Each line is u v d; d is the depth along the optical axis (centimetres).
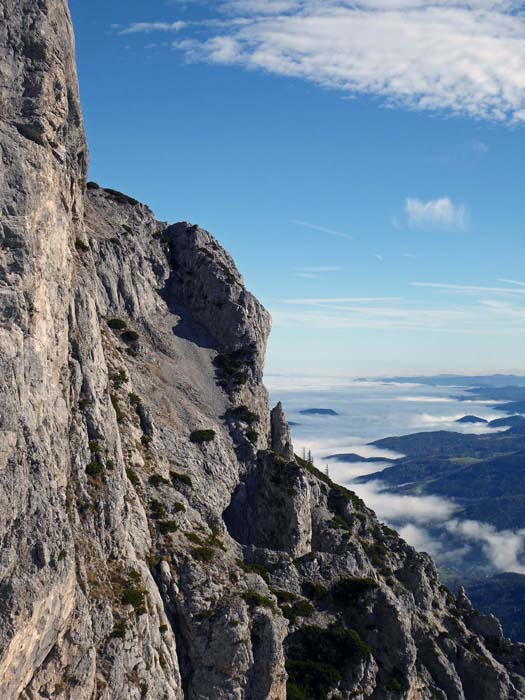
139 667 4697
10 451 3606
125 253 9269
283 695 5694
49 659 3991
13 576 3525
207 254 9969
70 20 4853
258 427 8725
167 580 5781
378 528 9438
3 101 4119
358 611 7169
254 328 9675
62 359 4806
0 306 3741
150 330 9019
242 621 5606
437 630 8500
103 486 5138
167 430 7744
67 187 5034
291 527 7788
